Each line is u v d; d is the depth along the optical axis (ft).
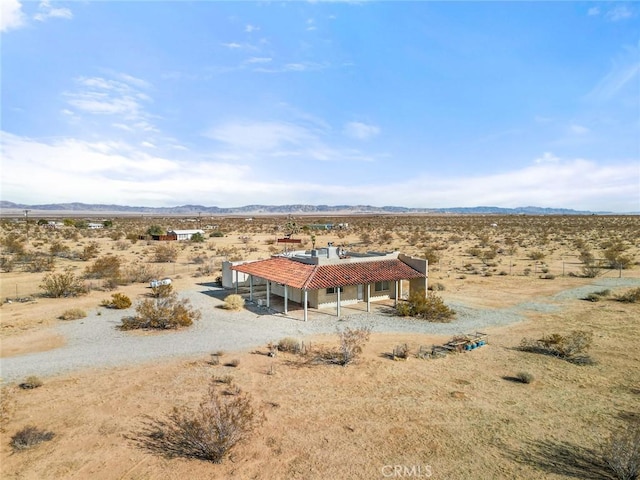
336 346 71.92
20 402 51.26
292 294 110.01
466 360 65.21
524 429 44.50
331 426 45.24
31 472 37.35
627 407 49.19
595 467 37.86
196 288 127.54
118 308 99.35
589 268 145.48
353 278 96.12
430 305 92.32
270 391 54.08
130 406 50.11
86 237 305.73
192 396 52.65
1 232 315.17
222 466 38.45
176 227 441.68
